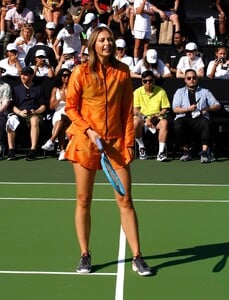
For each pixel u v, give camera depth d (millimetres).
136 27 22531
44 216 13930
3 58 23656
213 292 9797
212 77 21250
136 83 20969
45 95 20391
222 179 17828
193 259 11227
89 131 10062
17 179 17703
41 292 9812
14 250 11703
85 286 10031
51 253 11531
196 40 24297
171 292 9789
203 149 19844
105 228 13008
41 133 20672
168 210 14453
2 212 14273
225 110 20562
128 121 10312
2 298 9602
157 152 21281
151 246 11945
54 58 21906
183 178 17906
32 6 26266
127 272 10594
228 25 24234
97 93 10141
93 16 22891
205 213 14211
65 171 18719
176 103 19906
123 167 10281
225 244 12055
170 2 24297
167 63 22109
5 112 20250
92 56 10117
